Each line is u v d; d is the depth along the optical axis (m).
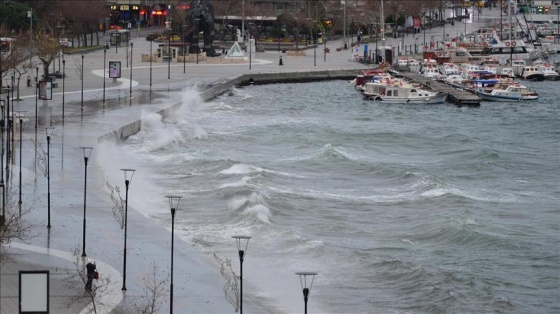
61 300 114.31
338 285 134.88
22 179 170.00
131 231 143.62
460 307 128.88
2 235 131.00
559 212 177.75
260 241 152.38
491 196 190.00
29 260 127.56
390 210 176.75
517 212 177.25
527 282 139.75
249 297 124.75
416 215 173.12
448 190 189.50
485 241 156.88
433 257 149.50
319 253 147.12
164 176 196.75
